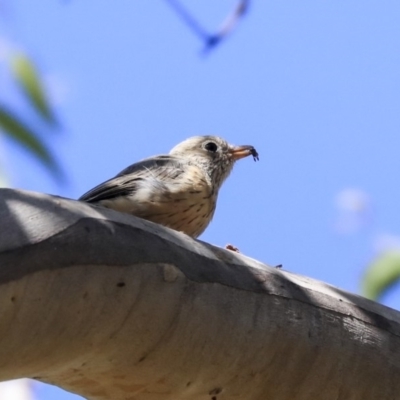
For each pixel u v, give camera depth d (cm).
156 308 834
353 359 927
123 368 855
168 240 857
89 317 805
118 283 814
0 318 762
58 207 812
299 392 917
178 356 859
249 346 882
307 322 907
